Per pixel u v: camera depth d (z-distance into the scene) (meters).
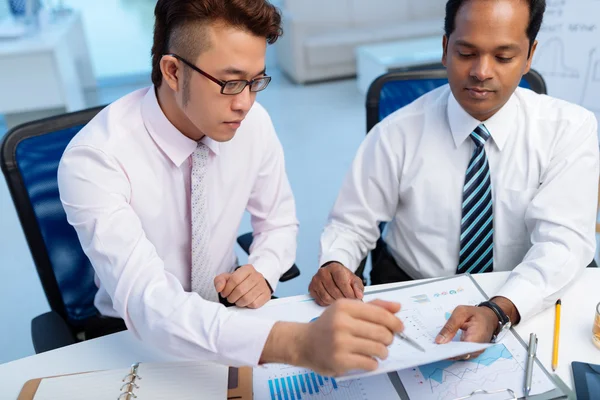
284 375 0.87
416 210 1.28
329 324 0.72
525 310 0.94
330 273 1.07
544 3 1.04
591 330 0.92
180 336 0.82
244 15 0.86
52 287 1.31
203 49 0.88
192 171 1.11
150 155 1.09
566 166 1.14
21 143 1.23
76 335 1.38
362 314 0.73
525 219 1.18
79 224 0.99
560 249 1.05
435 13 5.09
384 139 1.31
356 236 1.32
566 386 0.80
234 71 0.89
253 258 1.27
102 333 1.28
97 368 0.90
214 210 1.22
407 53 4.11
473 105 1.11
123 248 0.95
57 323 1.14
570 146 1.15
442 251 1.27
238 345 0.79
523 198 1.19
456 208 1.24
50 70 3.36
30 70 3.33
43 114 3.81
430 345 0.85
